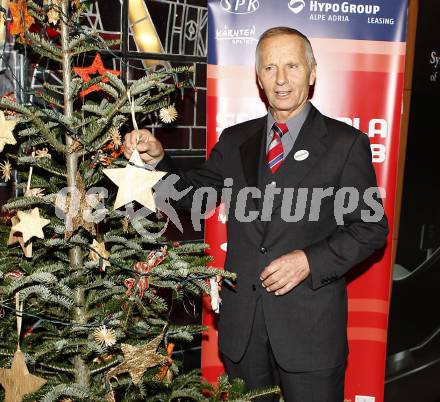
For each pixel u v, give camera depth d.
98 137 1.53
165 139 2.38
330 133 1.66
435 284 2.69
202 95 2.46
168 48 2.35
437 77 2.50
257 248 1.68
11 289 1.33
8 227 1.60
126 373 1.61
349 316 2.37
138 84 1.44
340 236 1.62
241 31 2.19
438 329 2.74
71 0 1.51
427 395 2.78
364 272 2.34
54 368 1.56
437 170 2.59
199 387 1.76
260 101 2.23
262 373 1.75
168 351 1.67
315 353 1.64
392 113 2.21
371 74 2.20
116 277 1.58
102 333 1.36
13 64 1.90
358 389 2.41
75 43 1.47
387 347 2.71
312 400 1.67
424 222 2.62
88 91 1.54
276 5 2.17
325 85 2.21
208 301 2.28
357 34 2.18
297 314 1.64
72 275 1.46
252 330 1.71
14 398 1.40
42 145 1.70
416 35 2.46
